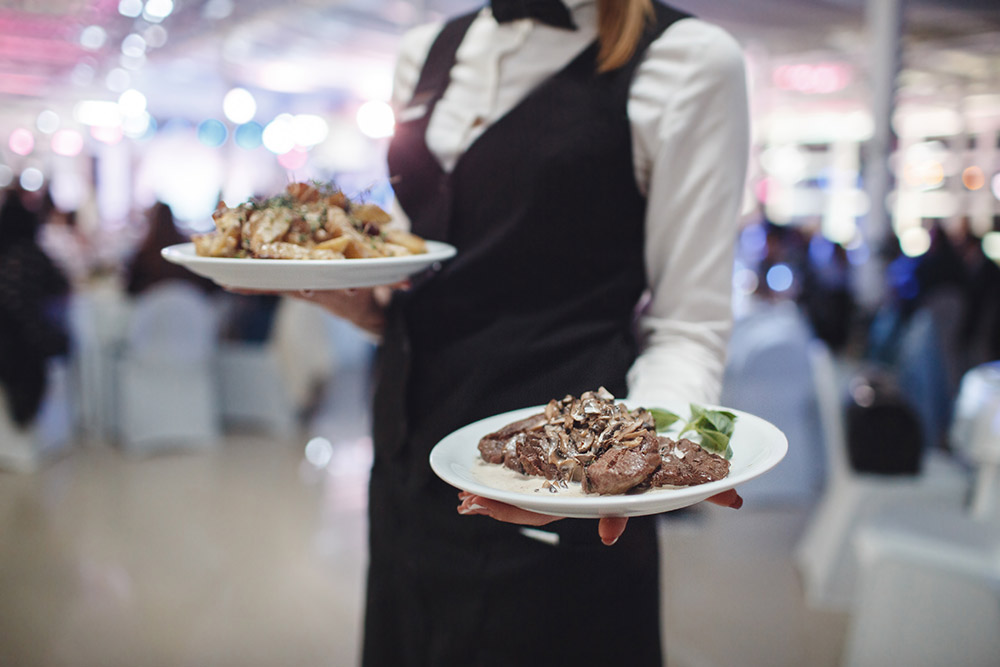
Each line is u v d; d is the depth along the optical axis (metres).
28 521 3.41
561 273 0.97
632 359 0.98
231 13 7.41
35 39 8.14
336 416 5.14
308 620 2.56
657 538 0.97
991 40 6.96
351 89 10.34
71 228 6.25
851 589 2.69
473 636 0.99
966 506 2.43
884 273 4.75
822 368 2.84
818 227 6.69
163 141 10.81
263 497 3.69
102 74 9.59
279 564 2.98
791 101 9.23
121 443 4.55
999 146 7.41
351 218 0.98
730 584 2.87
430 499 1.00
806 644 2.45
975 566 1.94
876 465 2.62
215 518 3.44
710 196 0.92
